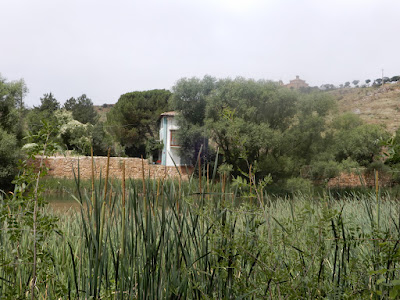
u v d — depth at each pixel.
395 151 0.87
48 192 12.45
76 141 24.64
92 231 1.15
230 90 20.09
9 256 1.45
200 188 1.23
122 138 34.09
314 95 21.39
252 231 1.15
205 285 1.14
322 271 1.19
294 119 22.00
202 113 22.72
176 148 23.38
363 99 60.22
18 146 17.44
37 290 1.31
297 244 1.21
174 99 23.30
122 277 1.15
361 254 1.46
